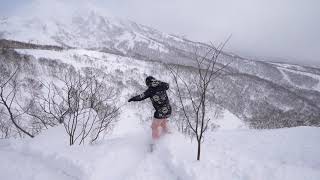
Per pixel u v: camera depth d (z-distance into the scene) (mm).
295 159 5070
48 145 4992
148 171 4355
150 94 5328
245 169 4145
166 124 5555
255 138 6508
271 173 3996
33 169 4324
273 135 6785
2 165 4449
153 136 5270
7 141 5594
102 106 7680
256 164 4305
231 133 7207
